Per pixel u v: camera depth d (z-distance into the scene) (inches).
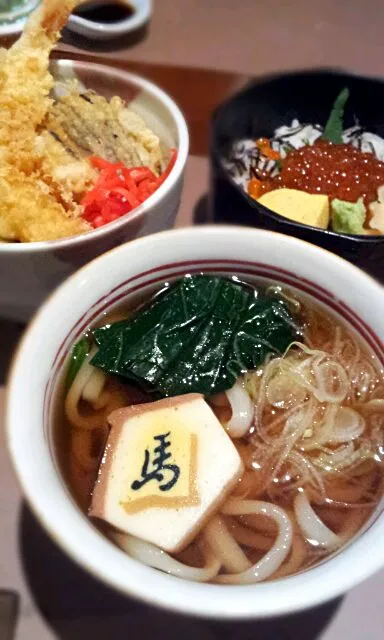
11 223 12.1
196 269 11.0
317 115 17.5
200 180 16.4
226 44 18.9
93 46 16.6
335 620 10.9
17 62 13.1
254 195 15.9
